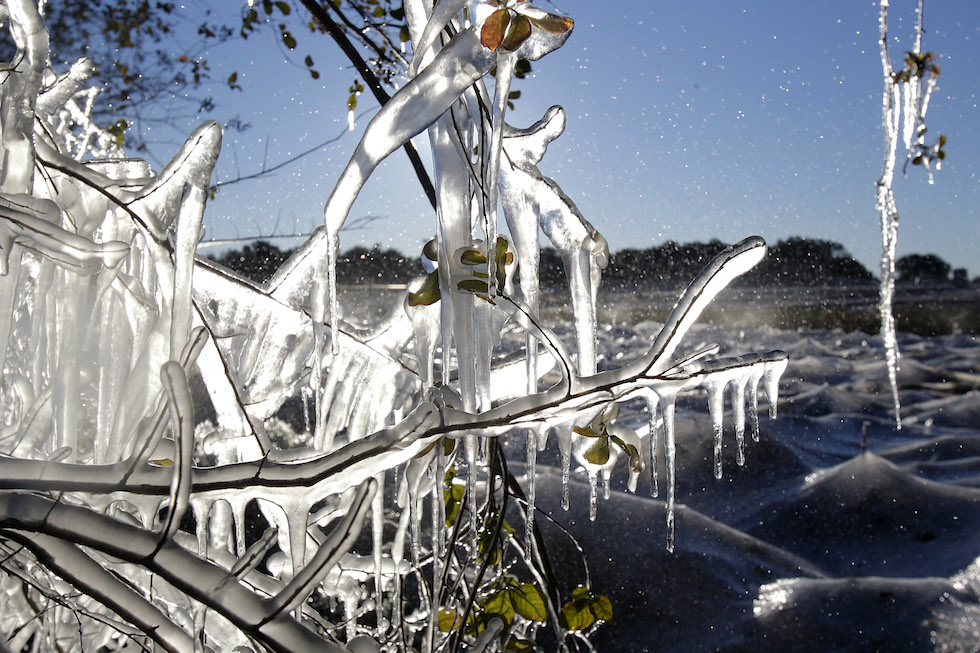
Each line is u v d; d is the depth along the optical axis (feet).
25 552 4.10
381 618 5.22
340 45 6.77
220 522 4.56
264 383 5.02
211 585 2.72
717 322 59.77
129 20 14.23
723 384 4.70
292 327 4.98
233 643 4.27
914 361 43.11
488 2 3.28
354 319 5.74
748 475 22.09
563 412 4.22
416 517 5.28
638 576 14.53
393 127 3.25
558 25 3.25
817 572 16.03
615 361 29.48
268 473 3.29
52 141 4.30
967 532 17.99
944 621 13.66
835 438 27.20
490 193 3.45
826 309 63.31
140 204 3.68
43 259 4.15
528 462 4.69
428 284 4.23
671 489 4.67
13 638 4.20
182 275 3.65
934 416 30.30
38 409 4.25
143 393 3.95
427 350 4.74
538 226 4.25
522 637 7.20
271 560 5.05
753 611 13.93
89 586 2.74
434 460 5.16
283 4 9.53
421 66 3.66
